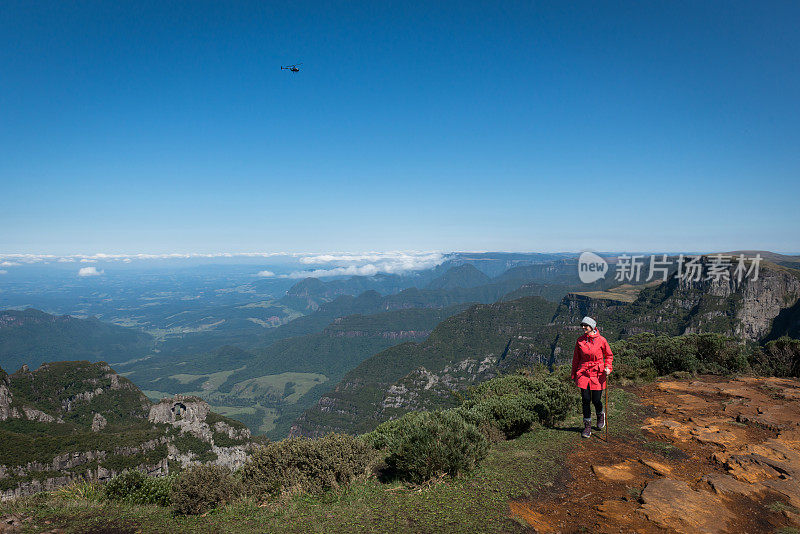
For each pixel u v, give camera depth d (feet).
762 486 18.35
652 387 40.68
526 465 21.90
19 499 20.85
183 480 19.93
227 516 18.62
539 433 27.91
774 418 27.89
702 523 15.40
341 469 20.89
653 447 24.11
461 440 21.16
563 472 21.16
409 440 22.00
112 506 20.29
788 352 47.26
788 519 15.56
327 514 17.60
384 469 23.84
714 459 21.93
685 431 26.68
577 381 27.32
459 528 15.42
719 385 39.68
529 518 16.28
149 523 17.98
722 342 50.60
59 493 21.76
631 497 17.90
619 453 23.56
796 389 36.45
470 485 19.36
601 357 26.63
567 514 16.65
